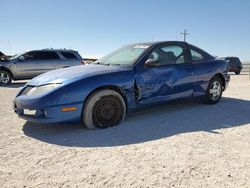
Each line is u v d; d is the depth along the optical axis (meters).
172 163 3.06
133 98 4.74
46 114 3.98
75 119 4.20
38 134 4.19
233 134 4.14
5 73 12.69
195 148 3.53
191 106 6.22
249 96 7.87
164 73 5.14
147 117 5.20
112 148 3.55
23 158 3.24
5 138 4.00
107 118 4.46
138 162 3.10
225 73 6.49
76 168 2.96
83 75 4.34
